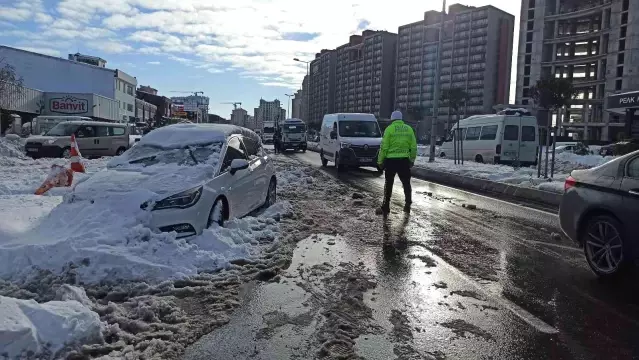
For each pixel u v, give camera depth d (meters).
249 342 3.80
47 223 6.00
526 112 22.80
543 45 90.69
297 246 6.71
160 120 82.12
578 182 5.96
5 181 11.55
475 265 6.00
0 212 6.64
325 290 4.98
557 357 3.63
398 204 10.87
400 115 9.84
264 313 4.36
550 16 89.19
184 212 6.02
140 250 5.43
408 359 3.57
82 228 5.73
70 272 4.92
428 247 6.86
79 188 6.51
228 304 4.52
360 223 8.49
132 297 4.60
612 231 5.44
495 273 5.69
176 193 6.14
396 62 121.75
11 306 3.55
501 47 102.50
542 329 4.12
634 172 5.34
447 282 5.32
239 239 6.39
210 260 5.57
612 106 26.73
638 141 22.92
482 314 4.43
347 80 138.75
